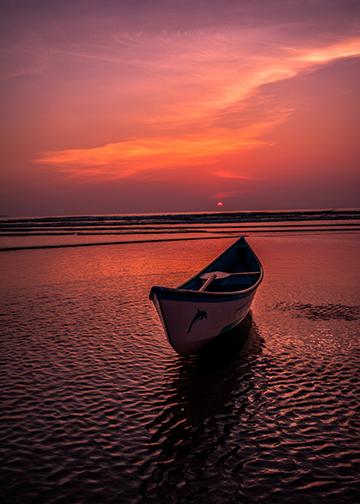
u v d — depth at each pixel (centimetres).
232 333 962
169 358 811
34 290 1445
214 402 634
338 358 805
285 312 1134
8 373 735
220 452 509
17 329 990
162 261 2172
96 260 2223
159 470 474
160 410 609
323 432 546
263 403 628
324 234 3806
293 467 476
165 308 682
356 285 1483
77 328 999
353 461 485
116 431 554
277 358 809
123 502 424
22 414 594
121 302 1260
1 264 2091
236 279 1280
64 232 4475
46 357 812
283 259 2175
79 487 445
